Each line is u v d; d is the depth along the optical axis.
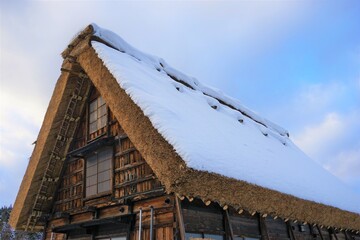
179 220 4.14
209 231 4.67
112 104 4.83
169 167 3.61
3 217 25.81
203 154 3.82
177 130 3.93
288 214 5.00
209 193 3.70
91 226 5.84
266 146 7.50
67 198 6.98
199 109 6.29
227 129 6.31
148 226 4.78
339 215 6.39
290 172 6.36
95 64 5.43
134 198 5.15
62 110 6.90
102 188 6.03
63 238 6.96
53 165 7.16
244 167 4.50
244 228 5.43
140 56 6.88
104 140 5.92
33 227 7.48
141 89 4.68
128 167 5.52
